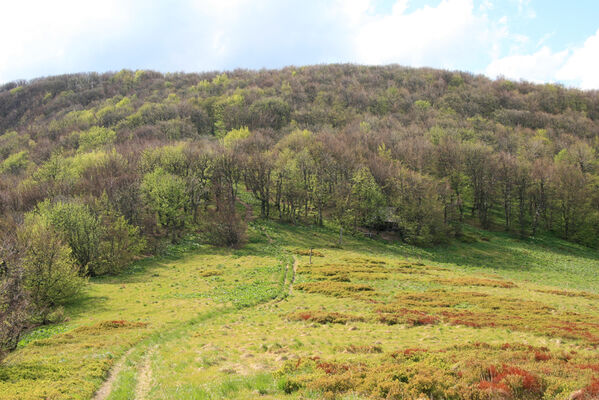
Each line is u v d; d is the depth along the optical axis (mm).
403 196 92875
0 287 22922
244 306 37812
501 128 150125
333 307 35781
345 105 190000
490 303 36594
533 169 104188
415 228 86000
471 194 109812
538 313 32656
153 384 17297
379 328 27594
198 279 52281
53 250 41125
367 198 93000
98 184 82312
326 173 100375
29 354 22969
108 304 40562
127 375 19062
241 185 115312
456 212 101750
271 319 31938
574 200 95625
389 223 92875
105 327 30156
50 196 77625
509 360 16484
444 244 86188
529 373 14023
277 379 15781
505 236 94750
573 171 101938
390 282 48844
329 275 52875
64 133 149875
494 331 25797
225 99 185250
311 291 43844
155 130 141500
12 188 85438
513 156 114188
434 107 186625
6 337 21031
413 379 14359
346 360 18125
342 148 110750
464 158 109062
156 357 22031
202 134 159875
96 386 18078
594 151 119875
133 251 64938
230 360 20109
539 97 199000
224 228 76188
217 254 69750
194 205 87438
